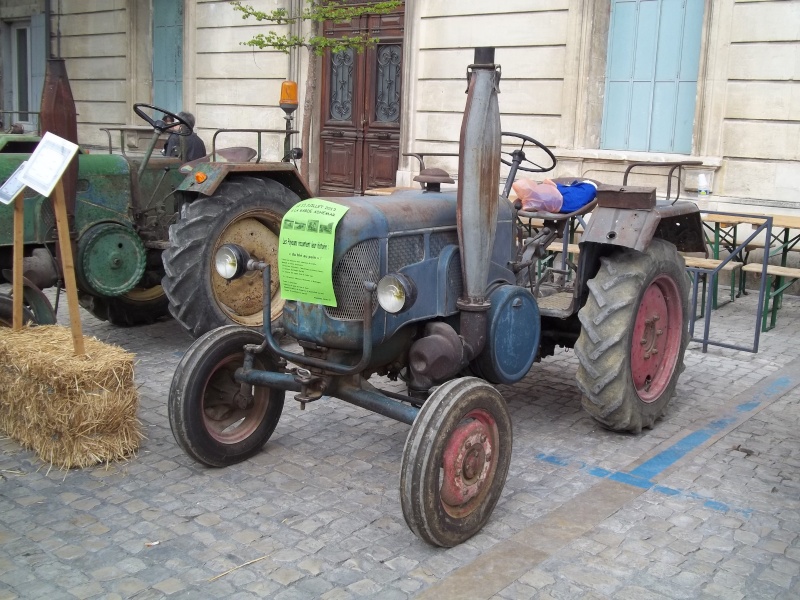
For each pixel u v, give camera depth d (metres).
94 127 16.02
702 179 8.52
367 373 3.98
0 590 3.00
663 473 4.04
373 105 11.65
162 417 4.76
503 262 4.34
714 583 3.08
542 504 3.72
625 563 3.21
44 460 4.11
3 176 5.32
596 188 4.64
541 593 3.01
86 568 3.16
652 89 9.26
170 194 6.27
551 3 9.66
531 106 9.97
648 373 4.59
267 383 3.91
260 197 5.86
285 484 3.91
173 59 14.72
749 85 8.35
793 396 5.21
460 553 3.30
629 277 4.34
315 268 3.55
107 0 15.34
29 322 4.73
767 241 6.02
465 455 3.32
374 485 3.91
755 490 3.86
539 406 4.99
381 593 3.01
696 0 8.88
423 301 3.81
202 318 5.63
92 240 5.68
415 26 10.77
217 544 3.34
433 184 4.21
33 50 16.89
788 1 8.02
